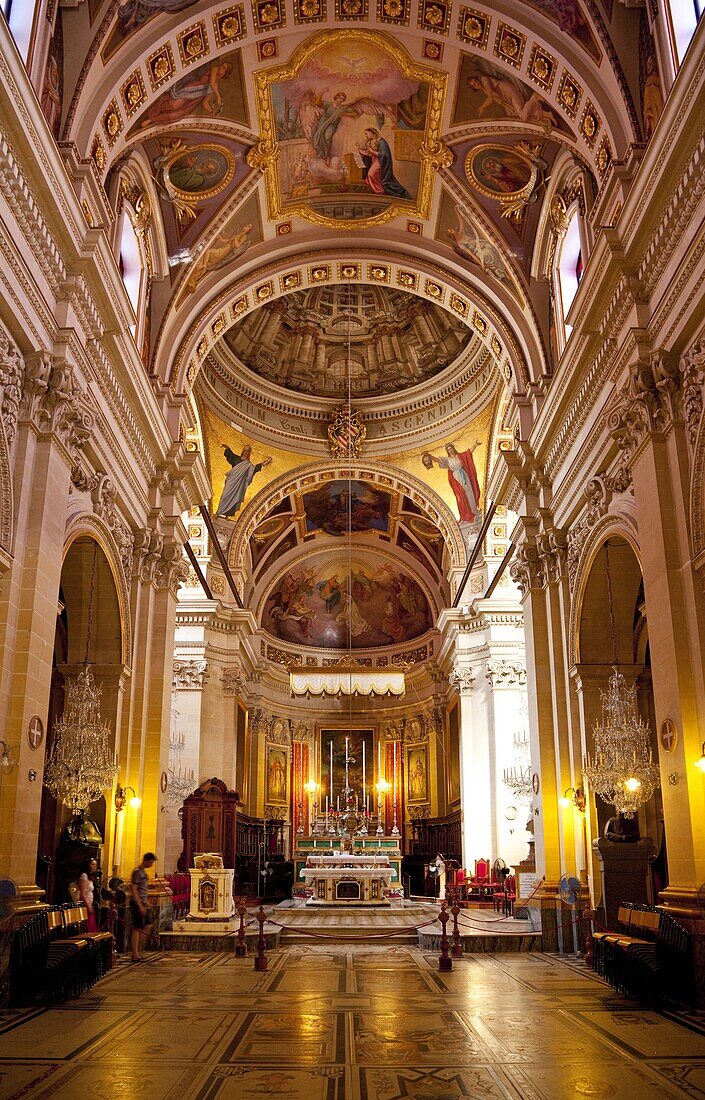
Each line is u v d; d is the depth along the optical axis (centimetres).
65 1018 805
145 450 1496
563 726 1456
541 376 1600
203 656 2434
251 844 2800
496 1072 612
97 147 1173
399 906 2161
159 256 1580
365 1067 626
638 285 1079
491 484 1853
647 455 1044
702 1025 775
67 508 1091
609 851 1212
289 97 1430
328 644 3400
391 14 1293
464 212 1599
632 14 1123
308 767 3325
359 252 1747
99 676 1397
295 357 2612
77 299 1077
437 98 1420
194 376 1755
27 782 929
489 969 1173
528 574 1584
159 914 1418
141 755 1472
